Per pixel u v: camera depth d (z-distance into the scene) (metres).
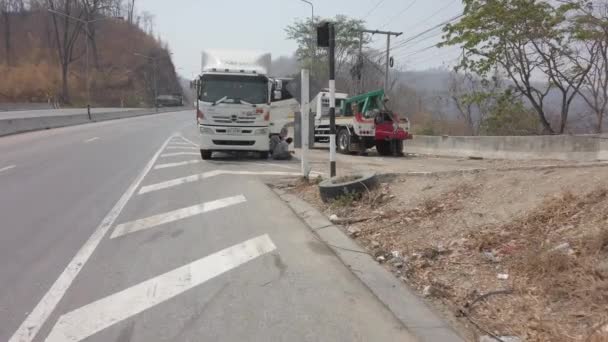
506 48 20.50
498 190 7.34
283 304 4.96
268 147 16.91
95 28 98.69
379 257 6.31
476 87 26.30
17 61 92.44
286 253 6.55
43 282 5.54
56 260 6.28
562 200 6.24
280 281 5.57
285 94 17.73
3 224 8.00
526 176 7.50
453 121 30.25
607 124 19.45
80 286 5.43
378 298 5.09
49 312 4.79
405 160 18.33
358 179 9.27
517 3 19.47
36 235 7.38
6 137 24.83
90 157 16.81
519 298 4.74
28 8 104.62
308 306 4.91
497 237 6.04
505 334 4.22
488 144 18.64
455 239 6.35
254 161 16.78
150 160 16.33
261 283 5.52
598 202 5.86
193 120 50.84
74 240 7.14
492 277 5.25
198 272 5.85
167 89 112.00
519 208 6.56
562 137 15.72
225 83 16.53
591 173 6.84
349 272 5.85
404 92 42.34
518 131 21.98
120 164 15.20
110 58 103.62
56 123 34.16
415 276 5.63
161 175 13.09
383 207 8.27
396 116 20.14
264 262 6.20
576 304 4.40
